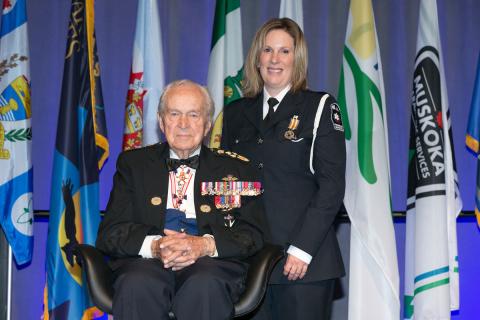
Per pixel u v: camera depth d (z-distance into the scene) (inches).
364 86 131.5
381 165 130.6
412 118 139.9
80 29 134.3
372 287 131.9
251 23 154.3
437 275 132.7
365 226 129.5
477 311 157.5
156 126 137.0
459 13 157.2
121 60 152.2
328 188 102.3
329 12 155.6
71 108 132.0
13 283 152.5
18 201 135.6
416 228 135.1
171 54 153.1
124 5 152.7
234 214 99.7
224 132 114.4
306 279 102.8
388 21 155.6
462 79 156.2
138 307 86.6
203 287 86.7
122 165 102.0
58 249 129.7
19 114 135.9
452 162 139.9
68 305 130.3
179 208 98.4
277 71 106.7
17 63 135.9
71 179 131.1
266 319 106.1
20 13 136.8
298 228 103.7
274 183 105.2
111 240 94.6
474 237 156.8
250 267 93.9
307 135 104.7
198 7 154.3
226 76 139.5
